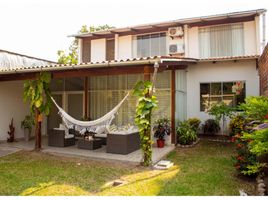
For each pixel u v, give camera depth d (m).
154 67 6.11
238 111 10.47
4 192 4.46
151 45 12.62
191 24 11.80
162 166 6.18
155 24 11.84
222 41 11.30
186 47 11.70
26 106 11.27
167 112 9.38
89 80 11.17
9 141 9.98
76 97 11.69
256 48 10.59
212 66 11.16
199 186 4.73
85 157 7.20
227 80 10.89
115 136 7.68
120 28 12.54
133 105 10.08
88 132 8.19
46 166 6.23
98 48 13.94
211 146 9.05
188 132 9.15
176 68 9.40
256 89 10.43
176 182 4.98
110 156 7.29
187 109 11.52
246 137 4.30
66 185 4.85
